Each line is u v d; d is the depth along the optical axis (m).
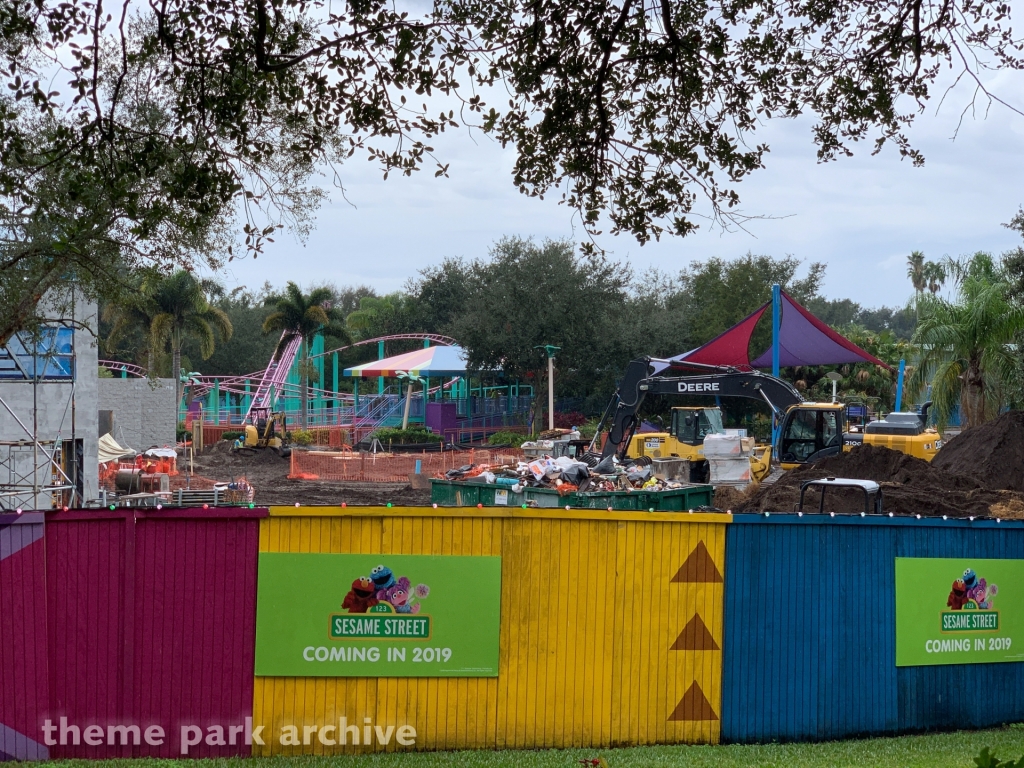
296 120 9.84
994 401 32.62
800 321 41.84
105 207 12.11
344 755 8.66
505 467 21.69
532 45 10.10
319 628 8.77
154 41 9.51
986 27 10.57
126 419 39.12
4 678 8.29
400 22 9.52
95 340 21.48
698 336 64.38
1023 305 32.44
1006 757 8.51
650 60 10.64
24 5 9.24
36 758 8.35
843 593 9.85
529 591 9.04
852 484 12.32
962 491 20.94
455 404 58.28
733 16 10.82
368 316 86.69
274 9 9.32
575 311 55.91
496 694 8.98
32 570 8.38
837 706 9.77
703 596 9.39
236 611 8.70
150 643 8.56
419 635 8.89
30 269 13.67
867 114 10.85
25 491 18.30
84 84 9.26
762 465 29.34
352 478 37.03
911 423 31.33
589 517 9.13
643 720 9.23
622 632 9.20
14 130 9.73
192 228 10.03
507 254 56.72
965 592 10.35
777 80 11.05
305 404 55.56
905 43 10.55
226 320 50.56
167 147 10.59
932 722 10.17
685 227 10.73
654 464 25.80
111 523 8.53
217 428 52.47
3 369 18.39
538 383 57.34
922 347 34.50
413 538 8.90
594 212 10.77
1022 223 34.06
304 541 8.77
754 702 9.50
